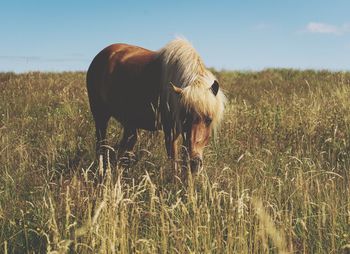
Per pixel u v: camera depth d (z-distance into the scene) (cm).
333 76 1584
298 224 395
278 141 640
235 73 1822
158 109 538
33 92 1101
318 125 696
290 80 1569
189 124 458
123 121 632
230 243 334
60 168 573
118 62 628
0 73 1552
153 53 601
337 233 371
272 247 345
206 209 362
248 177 474
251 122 728
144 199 454
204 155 567
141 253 327
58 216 388
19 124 787
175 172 485
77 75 1594
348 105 774
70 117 821
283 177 496
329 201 401
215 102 462
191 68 482
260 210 339
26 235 355
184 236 344
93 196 410
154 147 621
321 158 562
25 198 462
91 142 682
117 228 334
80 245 334
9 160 565
